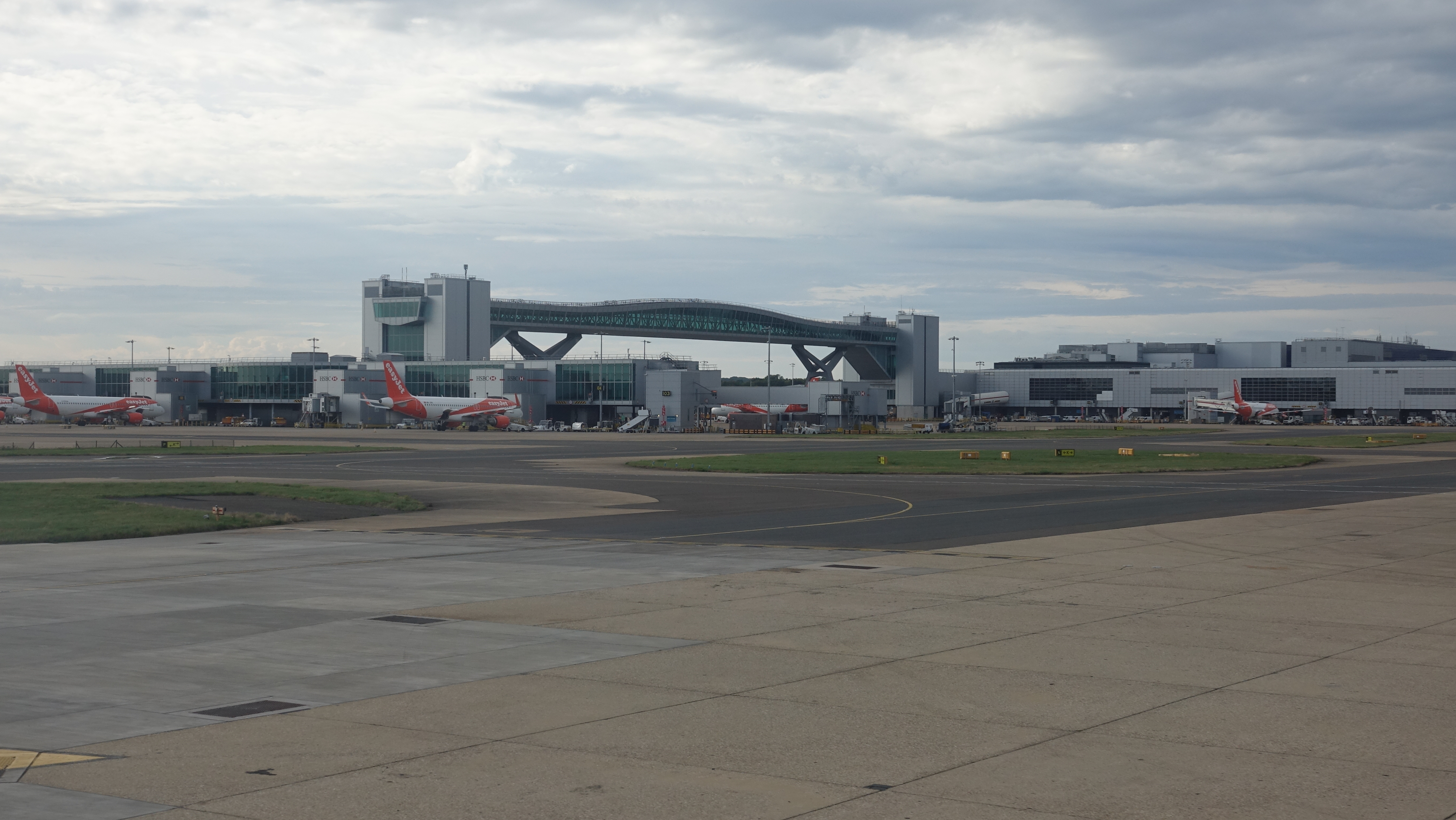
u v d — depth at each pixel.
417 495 46.19
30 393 164.38
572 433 152.00
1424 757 10.48
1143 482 55.06
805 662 14.62
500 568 24.12
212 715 11.95
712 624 17.45
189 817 8.82
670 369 180.00
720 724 11.61
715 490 48.84
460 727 11.49
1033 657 14.93
